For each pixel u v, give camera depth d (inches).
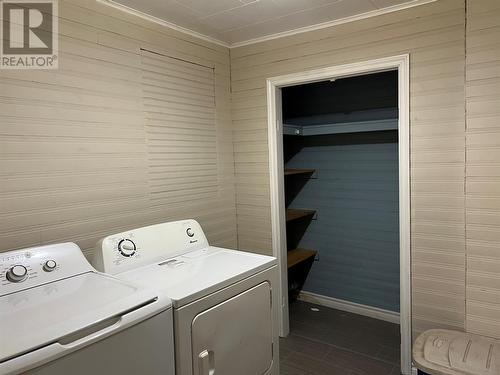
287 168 150.9
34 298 54.2
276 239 116.0
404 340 94.3
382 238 129.6
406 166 91.0
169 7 88.5
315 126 132.4
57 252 64.9
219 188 117.6
